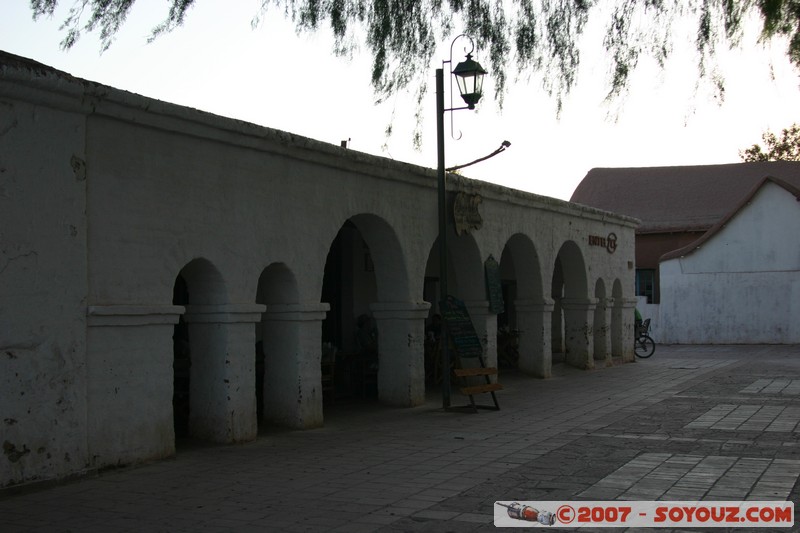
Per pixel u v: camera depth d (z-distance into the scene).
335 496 7.46
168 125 9.23
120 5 9.02
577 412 13.16
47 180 7.92
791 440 10.27
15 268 7.59
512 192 16.97
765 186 32.00
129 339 8.78
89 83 8.20
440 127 13.70
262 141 10.56
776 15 9.31
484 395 15.66
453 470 8.61
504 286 23.06
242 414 10.34
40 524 6.55
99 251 8.48
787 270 31.66
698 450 9.63
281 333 11.54
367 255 16.94
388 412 13.35
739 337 32.38
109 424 8.54
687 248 33.16
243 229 10.38
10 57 7.48
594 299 20.94
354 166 12.36
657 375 19.56
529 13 10.05
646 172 42.81
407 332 13.84
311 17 10.05
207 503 7.23
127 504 7.20
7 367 7.48
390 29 10.20
